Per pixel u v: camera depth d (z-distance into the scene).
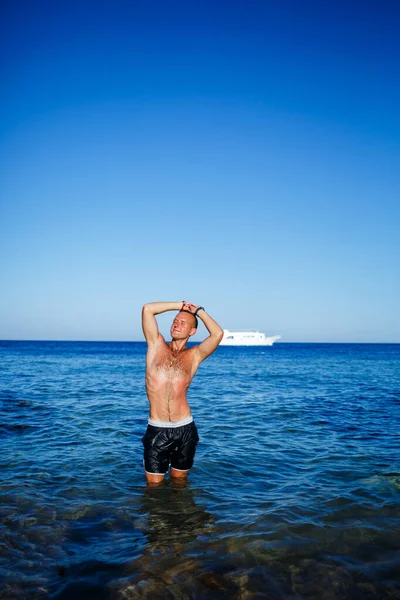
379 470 6.18
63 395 14.41
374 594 3.08
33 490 5.13
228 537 3.92
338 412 11.60
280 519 4.34
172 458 5.38
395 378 23.55
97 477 5.70
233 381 21.48
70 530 4.05
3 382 18.50
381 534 4.02
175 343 5.27
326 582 3.21
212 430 9.00
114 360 44.09
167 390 5.19
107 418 10.17
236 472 6.05
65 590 3.07
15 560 3.47
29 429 8.76
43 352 68.38
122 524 4.20
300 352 91.19
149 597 3.00
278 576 3.29
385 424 9.88
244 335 137.25
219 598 3.00
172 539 3.88
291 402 13.55
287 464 6.49
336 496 5.04
